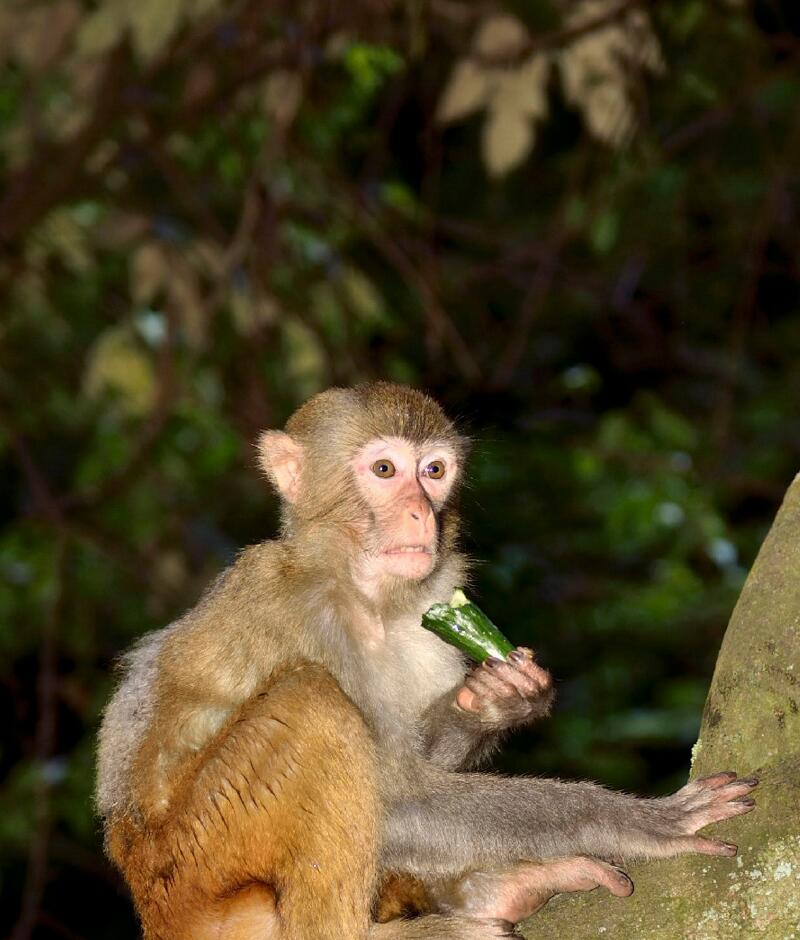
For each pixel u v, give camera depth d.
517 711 7.95
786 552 6.54
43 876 14.96
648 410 20.06
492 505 18.42
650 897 6.20
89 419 17.69
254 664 7.91
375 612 8.27
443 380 19.20
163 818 7.80
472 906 7.48
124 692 8.33
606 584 18.77
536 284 16.80
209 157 15.97
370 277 19.97
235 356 15.76
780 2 19.50
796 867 5.93
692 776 6.62
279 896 7.37
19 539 17.06
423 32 13.59
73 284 16.55
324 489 8.35
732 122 18.80
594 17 12.64
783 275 21.36
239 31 14.08
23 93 14.41
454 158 22.86
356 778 7.34
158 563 16.02
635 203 19.14
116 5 11.78
